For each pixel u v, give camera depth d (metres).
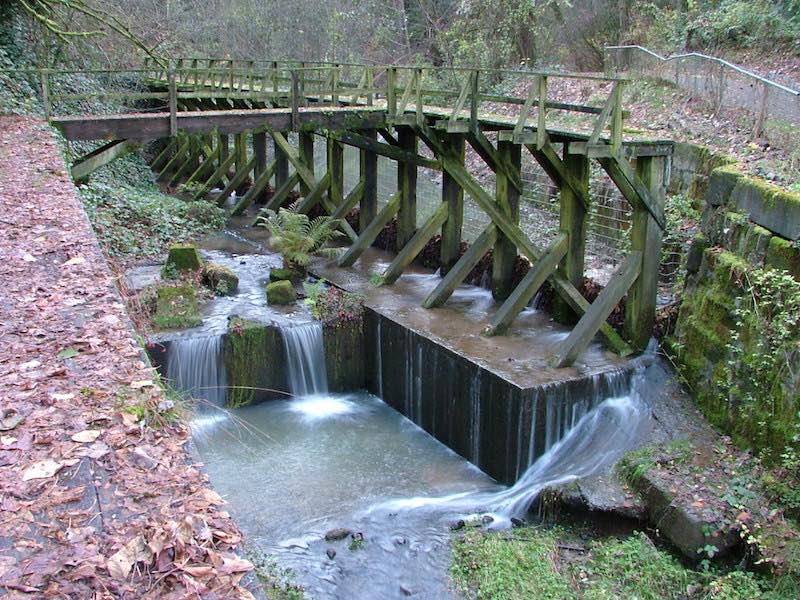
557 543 6.80
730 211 8.02
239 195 18.78
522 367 8.31
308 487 7.86
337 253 12.73
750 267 7.38
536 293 10.30
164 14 24.62
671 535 6.50
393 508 7.50
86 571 2.38
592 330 8.55
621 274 8.61
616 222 12.13
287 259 12.04
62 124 10.48
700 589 5.99
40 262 5.43
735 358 7.41
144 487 2.85
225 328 9.73
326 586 6.25
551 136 9.34
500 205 10.32
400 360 9.74
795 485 6.44
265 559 6.34
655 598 5.93
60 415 3.30
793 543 6.00
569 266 9.62
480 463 8.41
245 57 28.48
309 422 9.47
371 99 12.14
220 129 10.79
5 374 3.66
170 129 10.57
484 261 11.43
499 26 21.53
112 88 19.12
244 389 9.79
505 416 7.96
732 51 16.00
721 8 16.50
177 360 9.27
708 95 12.36
